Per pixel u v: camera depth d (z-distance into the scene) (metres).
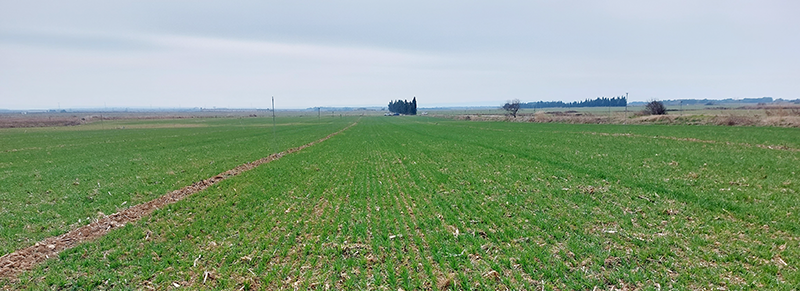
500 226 10.57
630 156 22.72
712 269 7.49
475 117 113.56
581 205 12.30
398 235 10.06
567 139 35.81
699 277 7.20
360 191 15.70
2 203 14.44
